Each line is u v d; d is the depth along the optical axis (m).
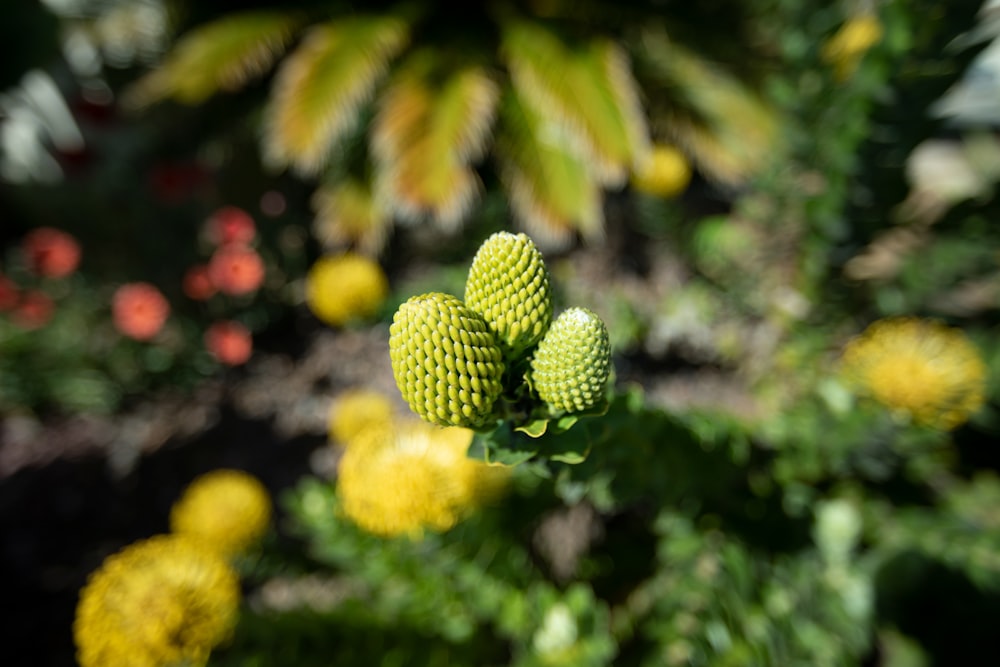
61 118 6.22
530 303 0.96
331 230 4.52
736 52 4.71
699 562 2.10
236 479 2.13
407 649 1.88
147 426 4.28
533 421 1.04
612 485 1.55
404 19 4.66
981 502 2.35
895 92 2.33
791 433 2.19
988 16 2.18
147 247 5.02
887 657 2.31
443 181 3.96
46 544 3.63
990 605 2.22
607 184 4.13
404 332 0.91
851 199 2.69
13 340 4.35
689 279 4.13
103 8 6.05
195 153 5.91
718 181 4.86
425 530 1.82
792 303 3.42
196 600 1.58
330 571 2.47
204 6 5.65
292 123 4.10
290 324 4.93
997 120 4.68
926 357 2.02
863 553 2.33
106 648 1.54
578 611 1.88
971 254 2.71
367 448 1.71
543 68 4.20
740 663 1.78
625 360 3.72
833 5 2.71
